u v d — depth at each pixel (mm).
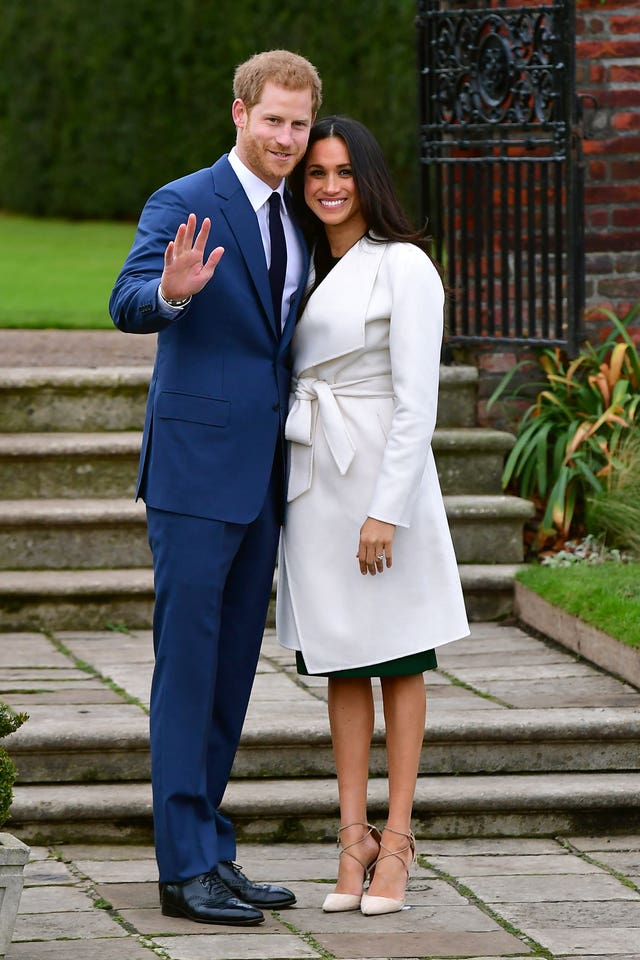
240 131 10539
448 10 19891
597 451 18344
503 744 13023
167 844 10430
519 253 19078
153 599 17203
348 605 10711
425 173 19891
